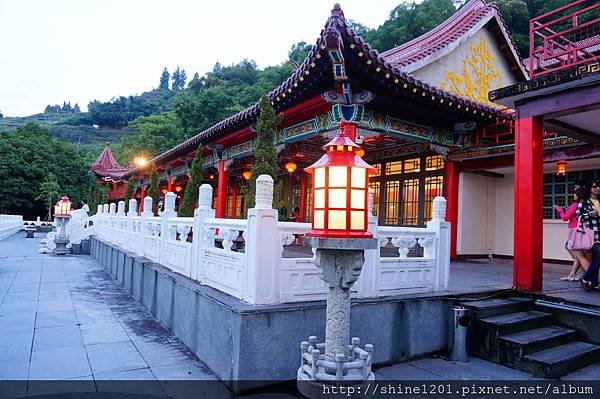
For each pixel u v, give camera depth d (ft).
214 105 128.26
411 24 87.86
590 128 24.03
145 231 26.63
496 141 33.27
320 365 9.42
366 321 14.79
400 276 16.71
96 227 49.96
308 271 13.96
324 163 9.64
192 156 52.31
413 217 38.04
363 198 9.63
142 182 81.56
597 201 21.83
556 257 34.01
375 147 39.83
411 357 15.96
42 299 23.75
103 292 26.81
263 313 12.30
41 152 142.51
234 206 67.36
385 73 22.98
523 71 43.14
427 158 37.42
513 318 16.89
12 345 15.44
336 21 20.21
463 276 24.62
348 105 25.57
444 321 17.12
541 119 20.85
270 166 21.75
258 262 12.84
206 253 16.60
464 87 38.27
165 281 19.40
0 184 130.00
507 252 37.45
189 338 15.87
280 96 27.25
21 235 89.76
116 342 16.40
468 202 36.45
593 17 58.34
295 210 49.29
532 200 19.90
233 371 12.07
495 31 41.32
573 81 18.26
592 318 16.58
